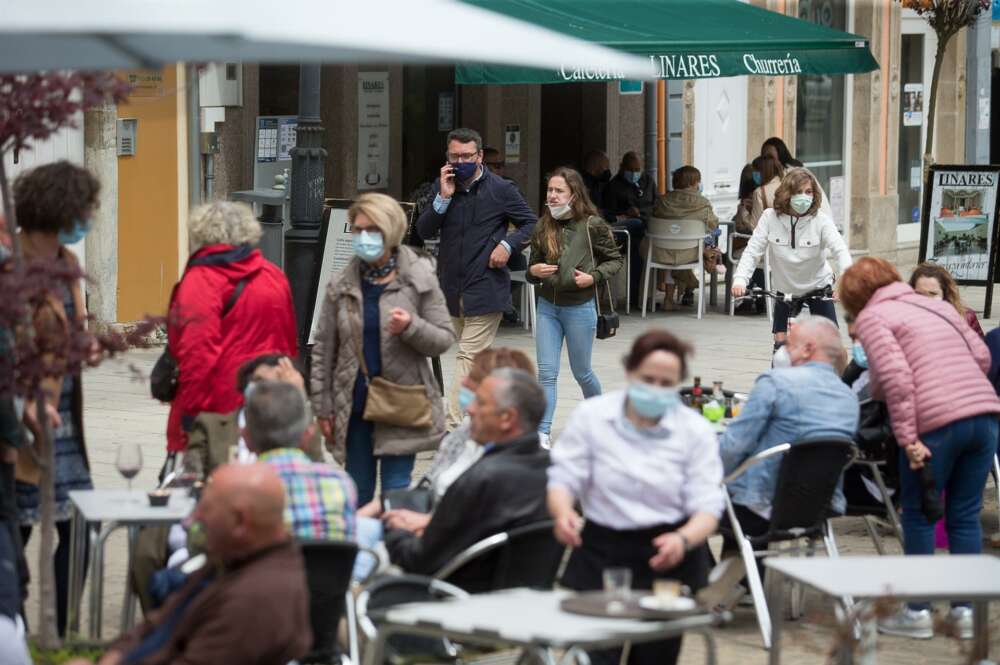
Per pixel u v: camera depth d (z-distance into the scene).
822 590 9.07
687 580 9.70
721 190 36.94
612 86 34.25
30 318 9.92
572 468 9.65
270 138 27.98
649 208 31.91
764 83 37.41
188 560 10.07
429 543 10.12
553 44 8.16
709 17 28.31
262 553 7.86
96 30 6.61
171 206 26.52
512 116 33.31
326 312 13.54
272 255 22.53
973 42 37.72
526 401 10.19
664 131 34.66
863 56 28.62
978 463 12.53
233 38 6.91
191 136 26.50
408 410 13.32
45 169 10.83
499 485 10.02
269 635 7.71
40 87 9.65
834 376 12.72
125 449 11.62
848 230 41.03
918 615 12.69
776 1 37.41
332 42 7.03
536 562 10.12
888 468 13.66
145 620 8.52
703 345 27.69
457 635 8.60
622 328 29.73
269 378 11.69
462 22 7.95
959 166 31.25
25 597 10.41
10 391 9.70
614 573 8.48
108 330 10.52
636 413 9.62
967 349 12.56
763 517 12.62
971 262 31.53
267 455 9.86
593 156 31.69
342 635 11.20
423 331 13.30
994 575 9.41
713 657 8.57
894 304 12.62
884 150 41.59
